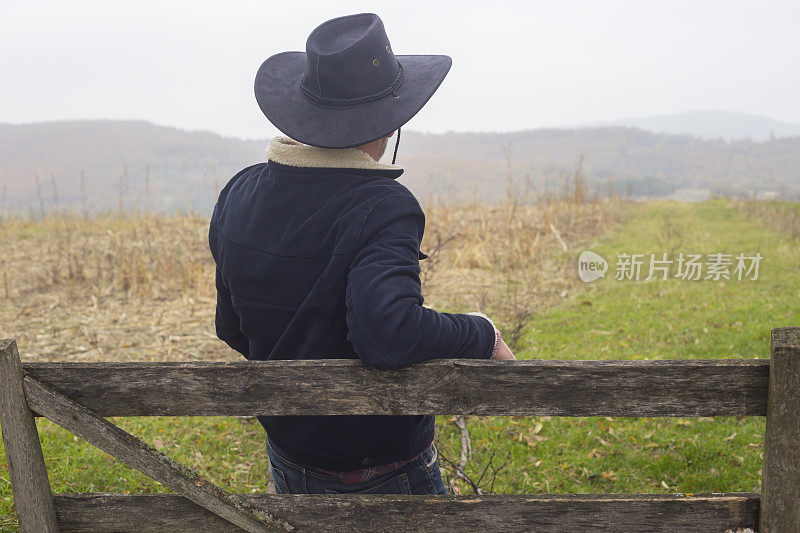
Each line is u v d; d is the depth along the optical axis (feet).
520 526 4.94
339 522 5.02
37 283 26.99
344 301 4.72
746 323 24.50
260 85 5.46
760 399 4.58
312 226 4.75
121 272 27.55
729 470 12.92
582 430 14.97
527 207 51.88
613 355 20.85
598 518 4.90
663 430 14.90
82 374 4.82
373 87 4.89
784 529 4.64
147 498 5.07
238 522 4.96
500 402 4.70
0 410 4.79
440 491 5.83
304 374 4.75
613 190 71.72
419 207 4.85
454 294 28.27
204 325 22.39
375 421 5.07
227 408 4.82
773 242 43.47
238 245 5.11
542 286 30.35
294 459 5.45
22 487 4.94
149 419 15.08
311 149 4.96
